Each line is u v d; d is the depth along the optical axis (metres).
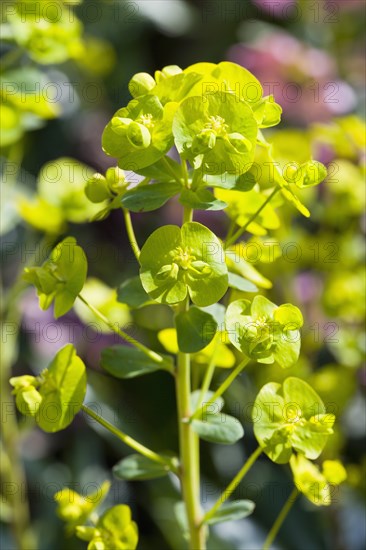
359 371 0.57
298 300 0.54
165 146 0.36
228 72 0.37
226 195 0.41
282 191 0.38
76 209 0.53
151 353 0.39
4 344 0.53
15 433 0.53
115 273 0.70
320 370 0.55
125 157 0.37
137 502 0.63
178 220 0.67
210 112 0.36
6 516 0.53
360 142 0.52
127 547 0.39
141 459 0.40
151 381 0.68
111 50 0.69
